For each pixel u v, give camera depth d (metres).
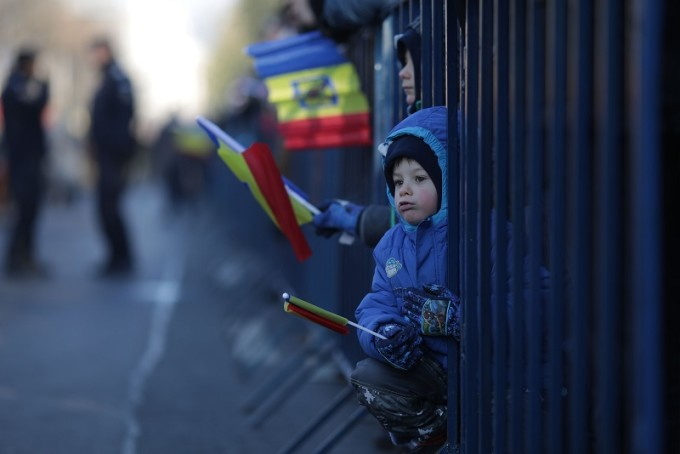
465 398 3.58
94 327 10.29
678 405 3.17
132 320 10.78
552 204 2.83
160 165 29.42
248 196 15.02
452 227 3.67
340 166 6.91
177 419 6.72
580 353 2.72
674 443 3.16
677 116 3.09
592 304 2.92
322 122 5.82
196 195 29.05
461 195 3.63
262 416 6.59
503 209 3.31
